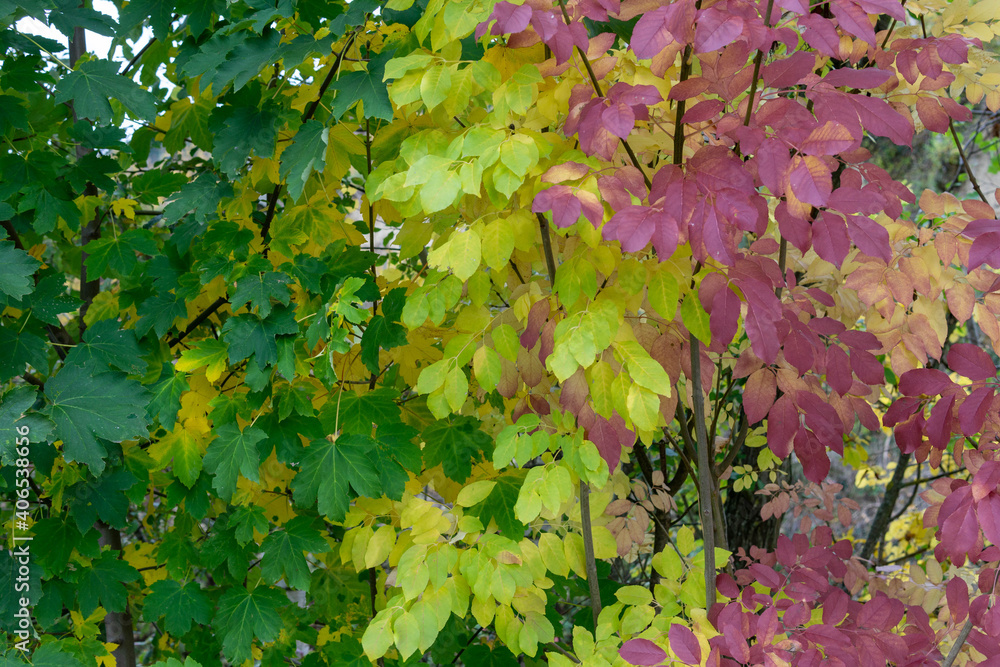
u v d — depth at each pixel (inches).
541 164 51.7
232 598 66.9
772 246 55.7
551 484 53.4
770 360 44.1
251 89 64.1
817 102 43.9
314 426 64.5
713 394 91.7
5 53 63.9
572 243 53.2
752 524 103.4
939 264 56.1
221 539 67.5
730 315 45.5
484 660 76.4
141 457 68.2
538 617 56.0
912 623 59.3
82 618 72.1
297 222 71.4
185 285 66.9
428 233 62.6
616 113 42.3
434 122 59.1
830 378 55.5
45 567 66.0
